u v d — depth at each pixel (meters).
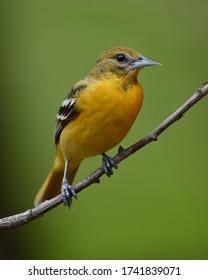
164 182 14.38
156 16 15.91
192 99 7.24
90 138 8.33
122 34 15.66
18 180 13.18
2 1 13.66
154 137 7.48
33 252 13.33
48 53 15.37
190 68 15.25
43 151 14.62
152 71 15.25
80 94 8.30
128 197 14.25
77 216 14.16
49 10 15.94
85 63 15.30
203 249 13.12
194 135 14.92
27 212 7.30
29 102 14.81
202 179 14.55
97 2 16.05
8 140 12.88
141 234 13.59
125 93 8.19
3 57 13.41
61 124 8.64
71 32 15.66
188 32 15.64
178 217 13.76
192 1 15.93
